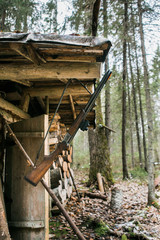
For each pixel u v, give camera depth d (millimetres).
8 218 2832
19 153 2953
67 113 4980
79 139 25719
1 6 7121
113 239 3389
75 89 3422
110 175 8203
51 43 1799
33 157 2869
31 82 3377
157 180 8664
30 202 2770
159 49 8969
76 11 5734
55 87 3535
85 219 4250
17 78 2346
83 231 3658
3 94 3527
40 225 2672
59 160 4762
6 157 3053
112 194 5363
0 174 3057
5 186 2973
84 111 2262
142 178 10906
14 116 3734
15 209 2828
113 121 19562
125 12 9508
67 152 5422
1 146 3107
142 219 4340
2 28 7234
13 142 3047
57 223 3996
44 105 4250
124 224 3994
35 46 1838
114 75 9898
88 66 2186
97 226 3844
